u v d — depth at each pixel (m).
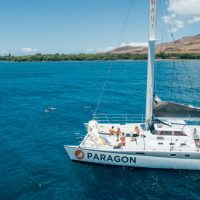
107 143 22.64
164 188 19.64
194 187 19.80
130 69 136.50
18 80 92.62
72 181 20.50
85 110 43.41
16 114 41.03
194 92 57.66
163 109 22.58
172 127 23.02
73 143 28.50
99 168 22.17
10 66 187.38
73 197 18.55
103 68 147.25
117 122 35.22
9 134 31.36
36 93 62.12
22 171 22.03
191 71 105.88
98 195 18.83
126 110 42.81
